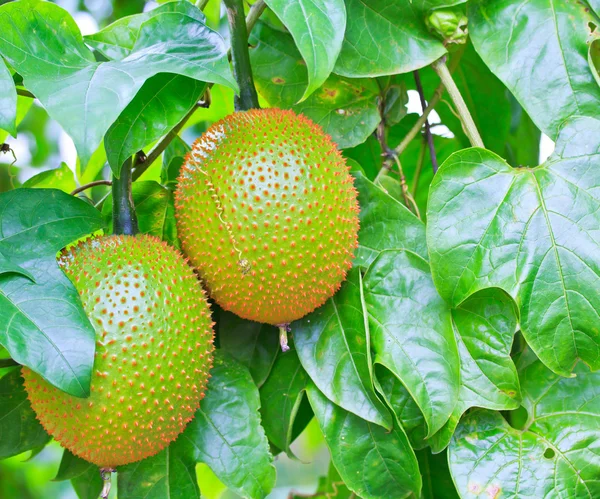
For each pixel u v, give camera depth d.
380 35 0.84
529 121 1.05
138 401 0.75
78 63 0.78
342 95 0.89
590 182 0.79
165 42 0.79
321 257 0.79
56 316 0.74
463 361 0.81
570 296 0.78
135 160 0.88
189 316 0.78
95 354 0.75
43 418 0.77
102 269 0.77
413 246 0.83
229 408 0.83
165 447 0.81
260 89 0.89
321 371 0.82
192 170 0.80
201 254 0.79
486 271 0.79
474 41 0.83
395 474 0.81
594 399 0.82
